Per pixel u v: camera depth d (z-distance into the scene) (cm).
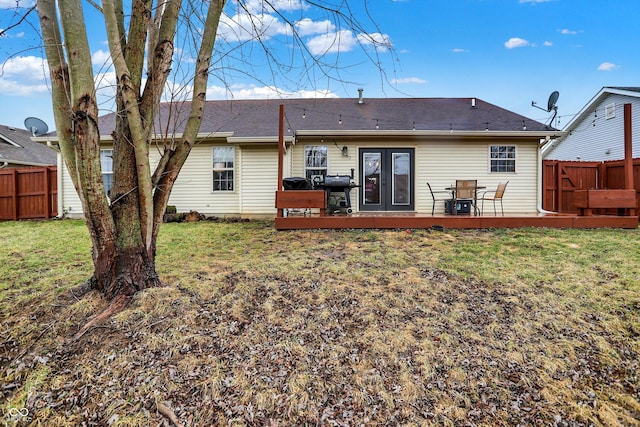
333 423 204
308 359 253
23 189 1020
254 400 216
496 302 340
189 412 207
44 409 205
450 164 977
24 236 657
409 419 208
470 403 220
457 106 1159
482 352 265
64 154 292
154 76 315
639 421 207
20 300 320
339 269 424
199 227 783
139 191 310
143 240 320
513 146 973
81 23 262
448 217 719
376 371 244
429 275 409
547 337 284
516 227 721
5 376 228
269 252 522
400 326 297
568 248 532
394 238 624
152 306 297
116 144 312
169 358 246
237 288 353
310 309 321
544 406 218
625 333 289
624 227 720
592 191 730
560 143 1748
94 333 264
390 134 935
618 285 372
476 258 480
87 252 515
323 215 736
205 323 288
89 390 218
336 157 980
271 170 953
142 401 212
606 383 238
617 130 1398
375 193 985
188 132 340
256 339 272
